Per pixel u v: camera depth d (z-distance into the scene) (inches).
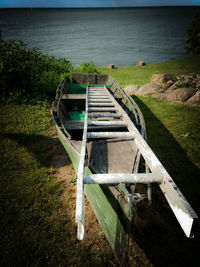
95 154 128.6
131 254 103.9
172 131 239.9
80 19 5452.8
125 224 79.5
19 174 160.4
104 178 79.6
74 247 107.2
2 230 113.9
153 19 4690.0
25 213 125.6
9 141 208.2
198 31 1016.9
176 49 1373.0
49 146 203.8
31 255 101.7
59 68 420.8
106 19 5442.9
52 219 122.0
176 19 4296.3
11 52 355.3
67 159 183.9
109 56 1173.1
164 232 115.2
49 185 149.1
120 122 153.7
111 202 89.9
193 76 420.2
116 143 142.3
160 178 82.1
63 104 249.1
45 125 246.5
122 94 256.8
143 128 151.8
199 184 152.9
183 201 61.8
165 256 103.2
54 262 99.7
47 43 1599.4
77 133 198.2
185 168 171.2
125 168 114.5
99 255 103.6
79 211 62.3
